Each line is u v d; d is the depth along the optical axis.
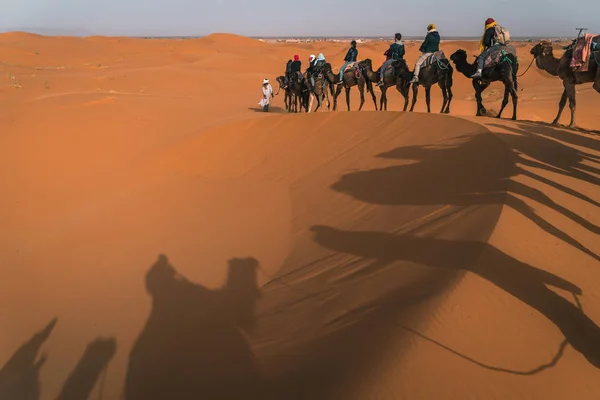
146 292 7.63
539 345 3.73
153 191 12.59
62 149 15.78
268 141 14.17
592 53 10.33
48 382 5.79
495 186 6.74
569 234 5.44
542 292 4.33
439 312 3.89
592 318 4.11
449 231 5.64
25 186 13.08
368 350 3.71
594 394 3.41
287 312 5.38
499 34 12.38
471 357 3.51
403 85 14.96
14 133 16.64
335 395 3.33
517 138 8.90
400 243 5.93
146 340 6.11
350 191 9.34
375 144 11.26
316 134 13.30
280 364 4.20
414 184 8.29
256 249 8.34
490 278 4.36
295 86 22.39
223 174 13.14
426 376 3.33
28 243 10.18
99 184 13.26
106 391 5.21
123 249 9.50
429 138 10.34
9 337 7.03
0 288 8.49
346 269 5.85
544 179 6.85
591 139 9.56
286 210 9.79
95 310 7.39
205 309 6.50
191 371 4.93
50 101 22.08
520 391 3.30
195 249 8.98
